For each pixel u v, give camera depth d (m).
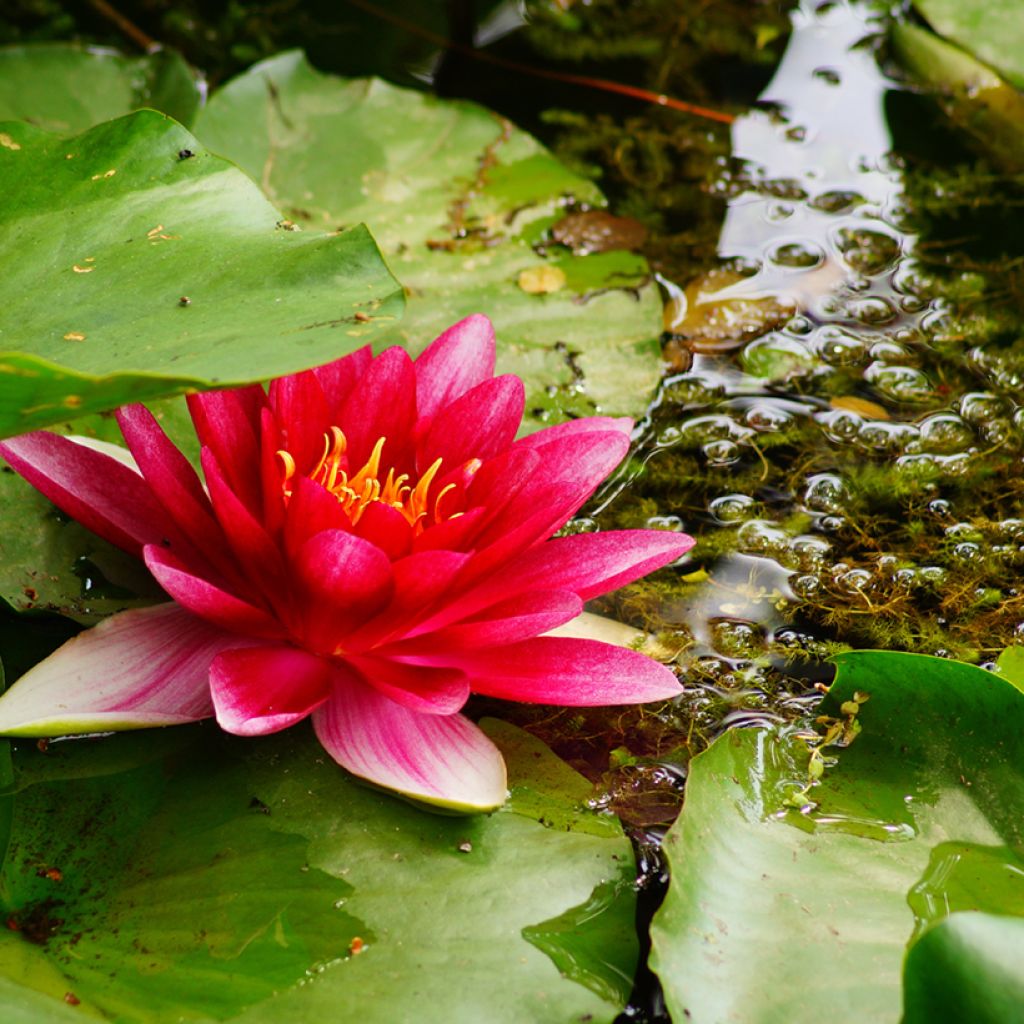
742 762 0.75
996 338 0.89
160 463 0.74
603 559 0.76
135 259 0.77
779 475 0.85
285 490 0.76
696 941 0.72
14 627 0.77
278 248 0.76
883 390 0.88
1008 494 0.84
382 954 0.72
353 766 0.74
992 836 0.74
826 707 0.76
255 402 0.77
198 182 0.79
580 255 0.90
